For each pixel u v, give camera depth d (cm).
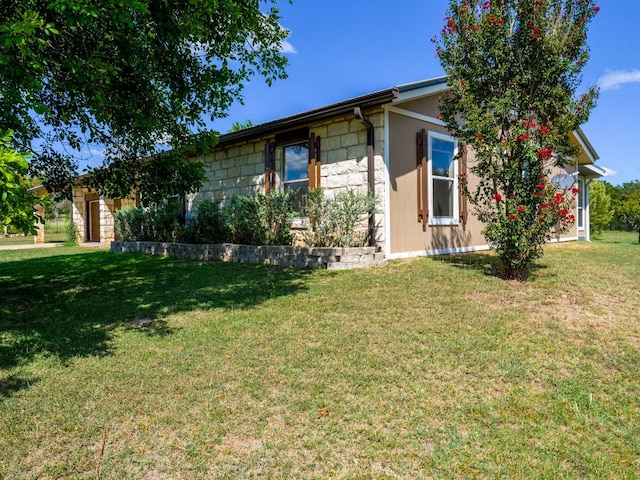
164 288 649
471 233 984
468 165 976
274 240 875
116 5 423
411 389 297
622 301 512
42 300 594
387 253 782
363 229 793
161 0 504
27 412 266
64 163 696
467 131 636
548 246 1182
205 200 1109
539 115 597
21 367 340
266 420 257
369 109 793
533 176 571
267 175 1002
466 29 609
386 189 780
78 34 488
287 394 290
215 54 709
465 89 605
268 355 358
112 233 1719
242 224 926
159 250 1141
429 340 386
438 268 688
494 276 625
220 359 351
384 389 297
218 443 234
